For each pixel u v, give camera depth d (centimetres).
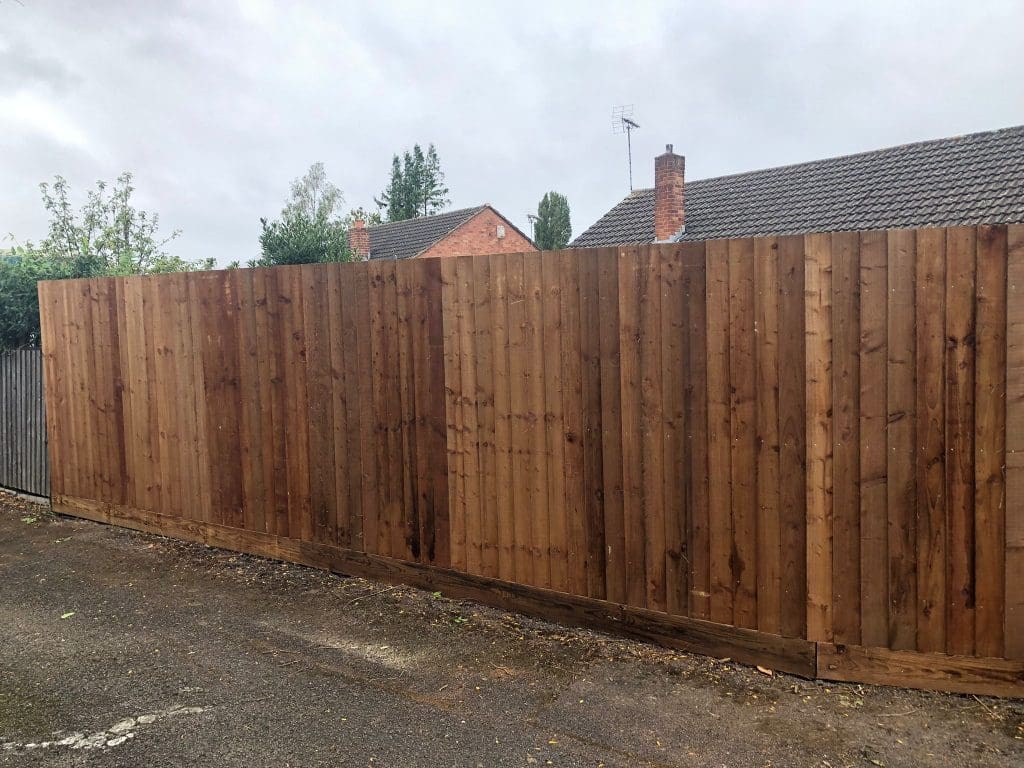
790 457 359
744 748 305
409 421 488
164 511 632
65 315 685
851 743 306
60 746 318
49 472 742
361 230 3144
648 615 404
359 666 391
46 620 462
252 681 376
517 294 435
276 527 563
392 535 504
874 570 347
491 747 312
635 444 401
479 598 468
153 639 431
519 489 445
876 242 337
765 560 368
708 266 373
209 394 589
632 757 302
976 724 317
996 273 320
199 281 583
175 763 304
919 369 334
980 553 331
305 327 530
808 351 352
